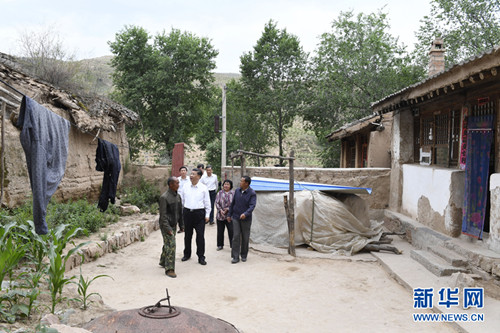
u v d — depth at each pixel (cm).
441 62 1275
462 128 817
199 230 784
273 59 2495
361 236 939
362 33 2080
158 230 1130
